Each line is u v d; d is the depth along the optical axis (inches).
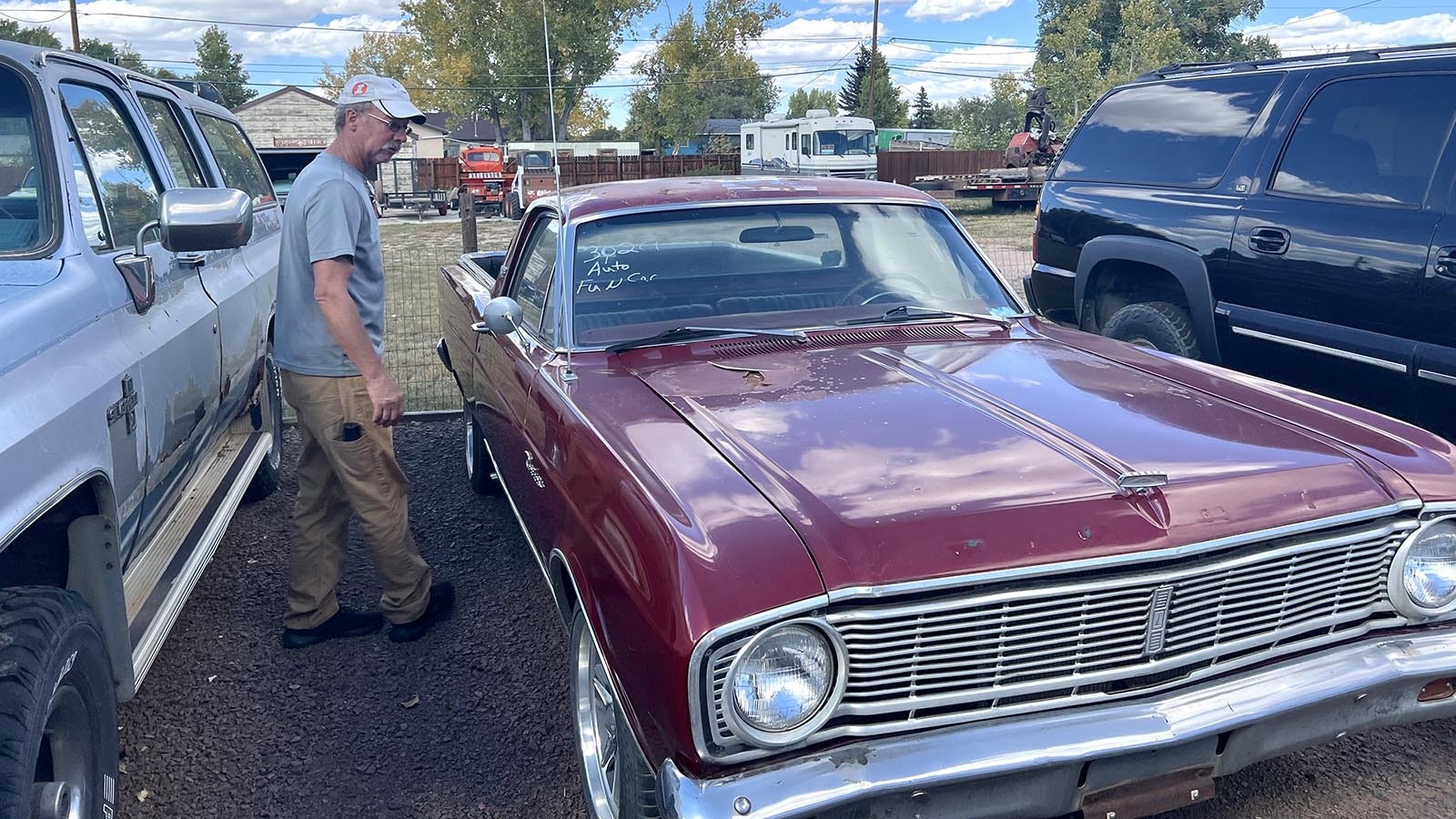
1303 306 188.9
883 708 85.4
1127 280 233.9
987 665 87.3
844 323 143.4
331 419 145.3
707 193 155.1
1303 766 122.2
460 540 196.2
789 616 81.0
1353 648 98.6
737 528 86.2
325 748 131.5
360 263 148.3
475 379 183.0
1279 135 198.8
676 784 81.0
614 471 100.3
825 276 150.4
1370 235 176.2
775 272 148.7
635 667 88.7
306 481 153.0
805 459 97.6
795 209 154.9
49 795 90.0
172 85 191.9
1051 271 248.7
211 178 191.0
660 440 103.7
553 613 166.4
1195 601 91.7
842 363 126.9
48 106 118.9
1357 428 110.6
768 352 132.7
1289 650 97.0
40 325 98.6
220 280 169.2
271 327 209.6
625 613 91.0
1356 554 98.0
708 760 81.4
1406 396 174.4
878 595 82.6
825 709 83.2
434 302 459.2
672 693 81.9
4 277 104.2
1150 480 91.8
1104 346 141.9
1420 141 175.0
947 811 84.7
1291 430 108.3
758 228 151.7
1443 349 167.0
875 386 117.8
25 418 89.8
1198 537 89.8
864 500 89.4
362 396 146.2
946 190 1118.4
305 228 141.2
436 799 121.1
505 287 176.9
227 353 166.1
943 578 83.7
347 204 139.6
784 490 92.0
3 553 107.6
